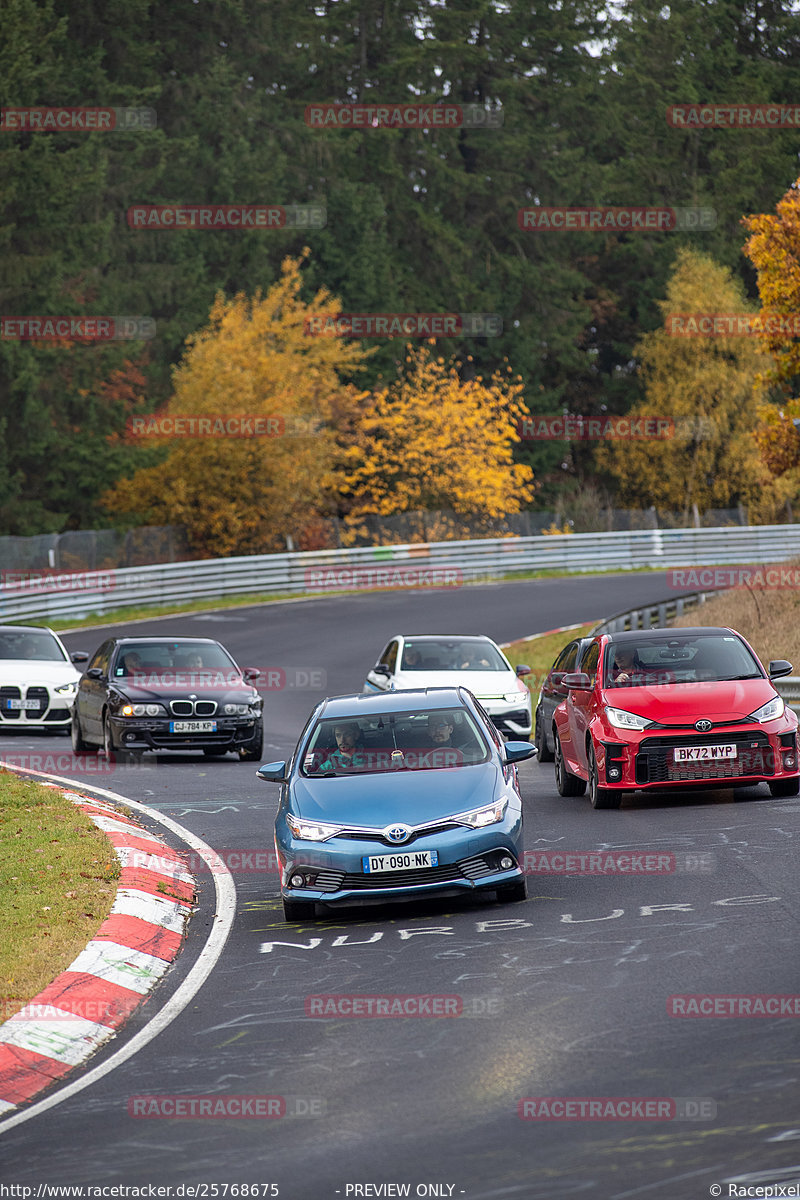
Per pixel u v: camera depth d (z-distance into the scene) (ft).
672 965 93.97
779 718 165.27
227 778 214.28
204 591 513.45
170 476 599.98
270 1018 89.56
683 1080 71.31
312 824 118.32
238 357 606.96
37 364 625.00
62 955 105.81
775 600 339.16
